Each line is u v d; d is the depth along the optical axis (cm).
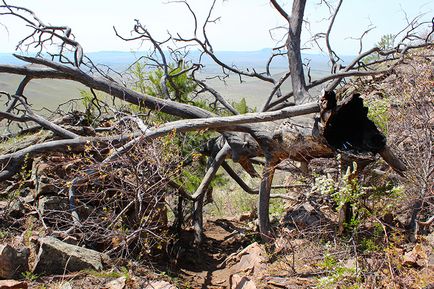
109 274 486
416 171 557
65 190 615
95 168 571
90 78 747
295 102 789
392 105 720
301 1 820
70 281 465
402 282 417
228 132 723
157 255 609
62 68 736
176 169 586
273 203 899
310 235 571
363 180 560
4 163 657
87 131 753
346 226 530
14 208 605
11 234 557
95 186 630
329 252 502
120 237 537
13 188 653
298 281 489
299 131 598
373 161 561
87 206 608
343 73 823
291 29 817
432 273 434
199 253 727
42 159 669
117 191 595
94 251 521
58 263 485
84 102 851
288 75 927
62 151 664
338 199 502
